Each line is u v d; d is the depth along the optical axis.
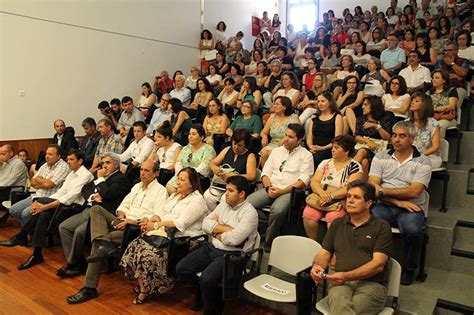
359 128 3.58
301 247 2.47
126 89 6.84
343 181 2.83
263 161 3.77
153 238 2.81
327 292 2.34
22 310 2.65
